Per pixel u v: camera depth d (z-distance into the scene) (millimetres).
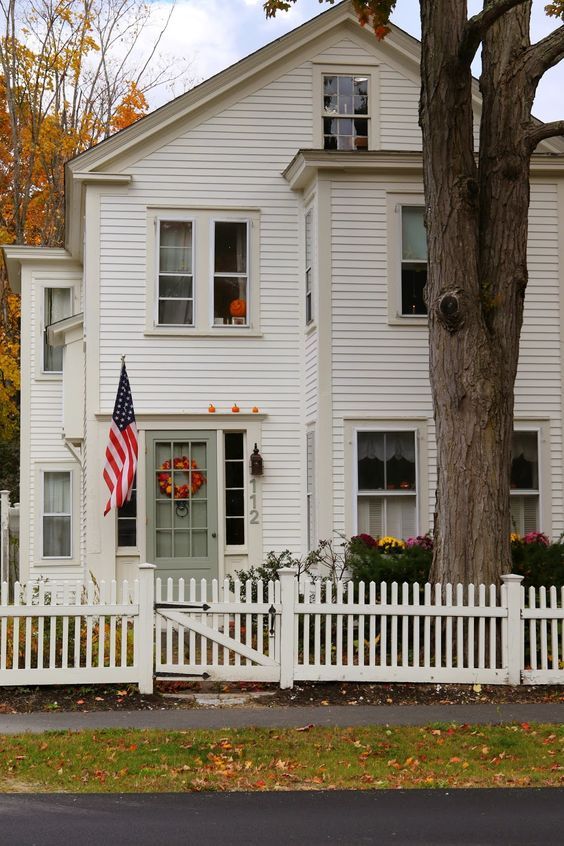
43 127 35312
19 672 12703
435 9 14602
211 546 19938
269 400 20234
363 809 8508
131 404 18797
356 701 12664
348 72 20625
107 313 20000
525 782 9312
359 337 19000
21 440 26375
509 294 14797
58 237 36406
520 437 19266
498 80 15008
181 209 20250
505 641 13328
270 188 20438
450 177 14680
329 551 18516
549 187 19594
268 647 13359
